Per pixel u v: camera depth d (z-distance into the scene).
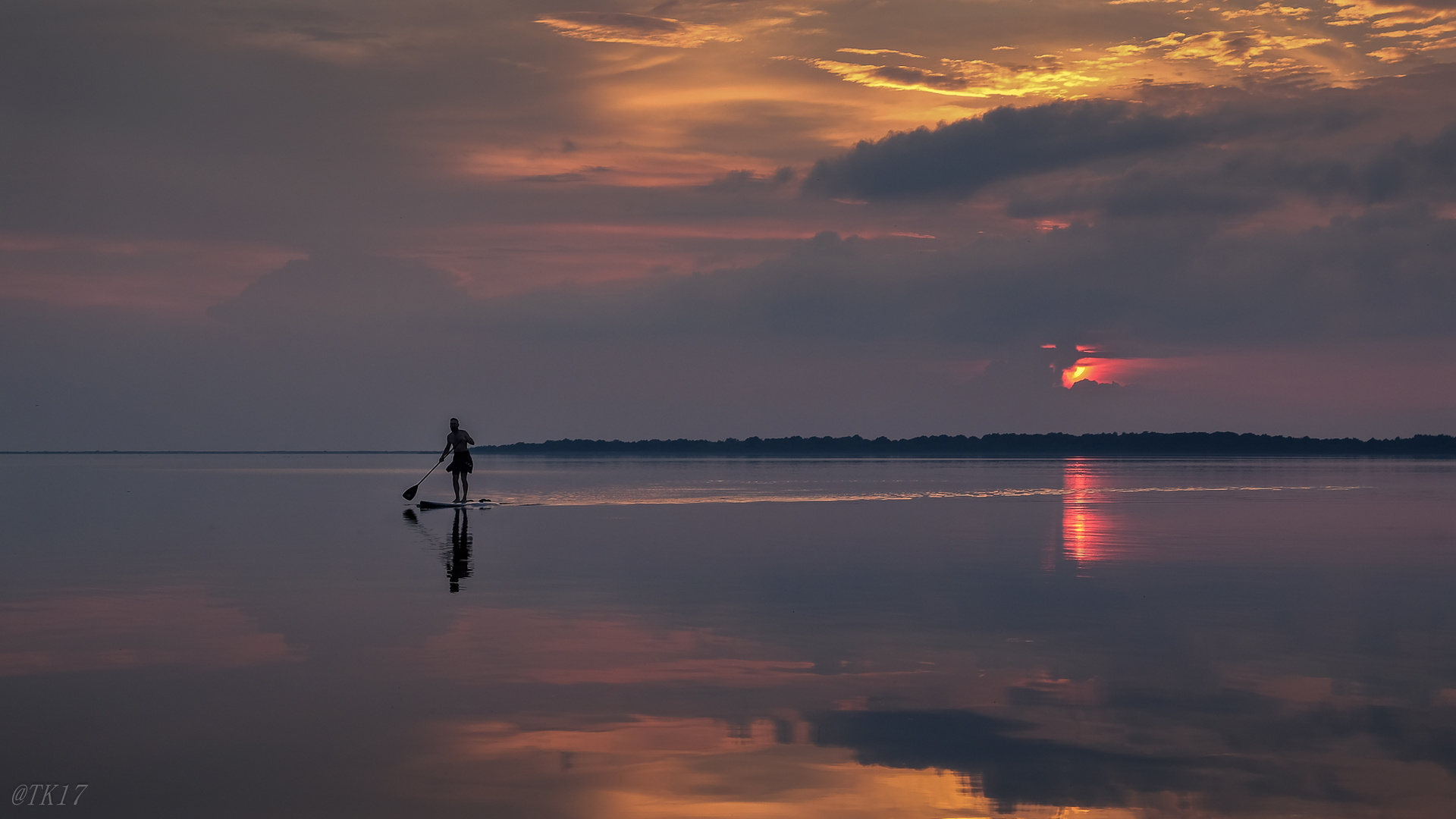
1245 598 11.62
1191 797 5.35
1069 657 8.51
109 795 5.33
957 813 5.14
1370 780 5.59
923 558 15.51
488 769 5.75
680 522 22.45
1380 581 12.95
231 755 5.96
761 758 5.95
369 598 11.49
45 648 8.80
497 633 9.46
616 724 6.58
